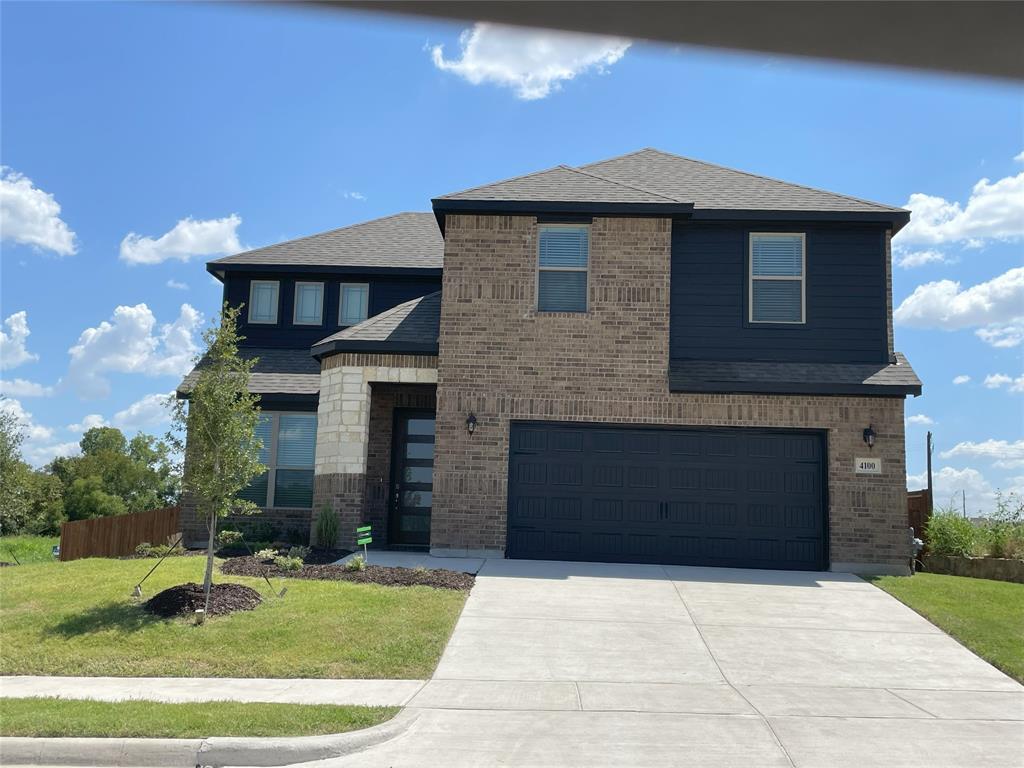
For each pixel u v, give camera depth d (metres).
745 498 14.73
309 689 8.10
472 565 13.76
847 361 15.37
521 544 14.78
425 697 7.88
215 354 10.84
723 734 7.01
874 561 14.30
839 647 9.85
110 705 7.38
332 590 11.28
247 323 19.34
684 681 8.52
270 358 18.73
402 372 15.42
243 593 10.75
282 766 6.42
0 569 12.93
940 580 13.47
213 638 9.40
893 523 14.38
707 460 14.84
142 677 8.51
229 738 6.60
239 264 19.17
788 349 15.45
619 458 14.91
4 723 6.80
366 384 15.53
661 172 17.80
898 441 14.57
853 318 15.47
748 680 8.61
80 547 16.58
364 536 13.12
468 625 10.27
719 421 14.73
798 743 6.82
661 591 12.26
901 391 14.46
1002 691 8.45
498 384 15.02
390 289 19.27
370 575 12.26
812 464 14.77
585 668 8.86
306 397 17.33
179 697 7.78
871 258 15.59
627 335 15.02
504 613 10.81
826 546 14.51
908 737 7.01
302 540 16.88
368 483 16.61
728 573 13.84
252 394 17.33
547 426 15.02
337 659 8.91
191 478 10.57
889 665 9.25
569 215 15.31
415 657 8.98
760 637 10.14
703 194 16.31
